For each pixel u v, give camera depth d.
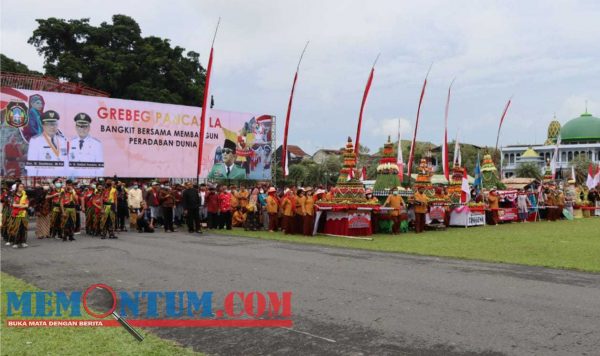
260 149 28.78
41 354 4.96
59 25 41.31
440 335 5.54
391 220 18.41
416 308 6.73
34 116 21.22
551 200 26.80
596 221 26.23
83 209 17.47
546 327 5.83
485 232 19.12
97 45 42.09
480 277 9.01
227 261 10.79
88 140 22.67
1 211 14.12
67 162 22.06
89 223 16.86
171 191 18.61
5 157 20.55
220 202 19.39
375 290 7.85
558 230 20.00
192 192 17.91
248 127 28.22
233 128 27.56
